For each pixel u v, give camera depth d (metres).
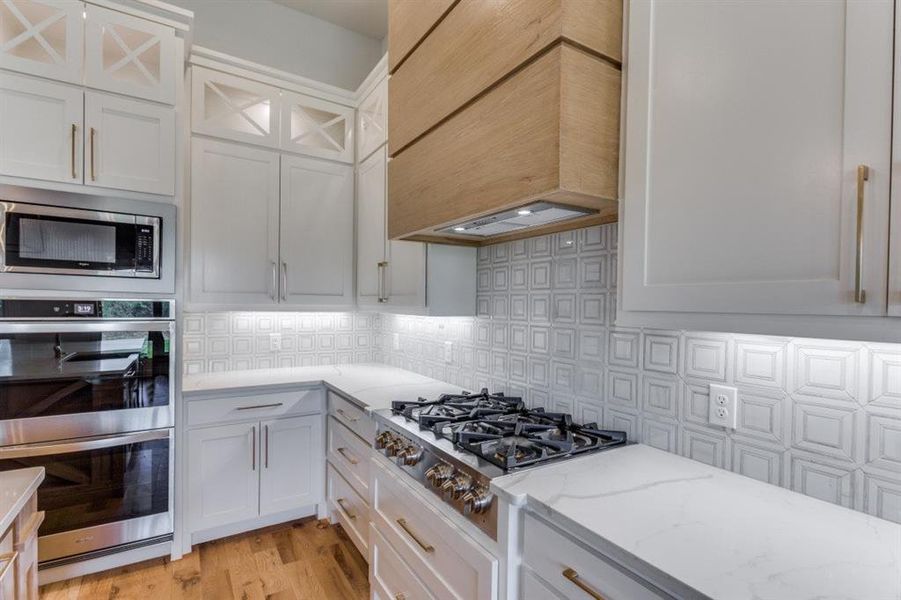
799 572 0.72
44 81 1.77
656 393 1.33
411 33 1.58
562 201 1.14
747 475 1.12
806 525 0.88
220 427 2.18
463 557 1.16
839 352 0.97
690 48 0.93
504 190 1.18
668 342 1.30
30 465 1.75
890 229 0.65
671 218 0.97
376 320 3.13
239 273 2.33
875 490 0.92
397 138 1.69
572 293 1.60
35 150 1.75
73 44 1.82
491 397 1.82
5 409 1.71
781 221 0.78
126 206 1.91
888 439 0.90
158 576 1.96
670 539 0.81
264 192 2.39
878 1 0.66
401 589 1.48
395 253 2.15
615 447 1.32
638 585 0.78
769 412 1.08
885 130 0.66
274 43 2.79
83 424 1.84
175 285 2.03
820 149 0.73
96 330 1.85
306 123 2.54
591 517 0.89
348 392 2.11
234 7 2.67
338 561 2.12
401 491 1.47
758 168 0.82
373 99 2.39
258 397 2.28
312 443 2.44
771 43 0.80
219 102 2.34
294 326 2.86
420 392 2.10
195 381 2.33
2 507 0.99
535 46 1.08
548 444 1.28
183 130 2.04
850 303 0.69
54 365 1.79
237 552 2.16
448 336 2.30
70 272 1.81
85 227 1.83
